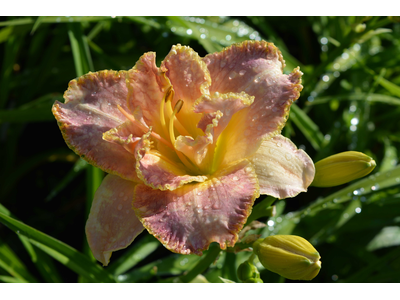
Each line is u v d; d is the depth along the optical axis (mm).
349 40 543
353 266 552
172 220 396
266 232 524
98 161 419
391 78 645
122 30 625
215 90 429
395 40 634
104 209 421
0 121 552
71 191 611
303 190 412
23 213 594
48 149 636
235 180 405
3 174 589
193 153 413
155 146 429
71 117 426
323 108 624
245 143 416
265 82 421
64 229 587
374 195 542
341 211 539
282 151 419
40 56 647
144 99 421
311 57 680
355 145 579
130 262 513
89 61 523
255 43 432
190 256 518
